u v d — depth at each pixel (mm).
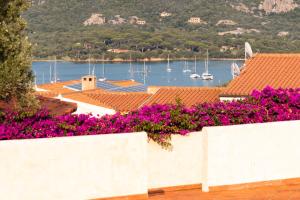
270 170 13742
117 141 12406
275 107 14797
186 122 13414
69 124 13000
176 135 13414
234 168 13398
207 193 13156
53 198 12016
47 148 11922
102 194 12359
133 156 12547
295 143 13977
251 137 13516
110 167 12391
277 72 34906
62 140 12031
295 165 13992
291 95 15016
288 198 12773
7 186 11672
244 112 14219
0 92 13508
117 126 13188
